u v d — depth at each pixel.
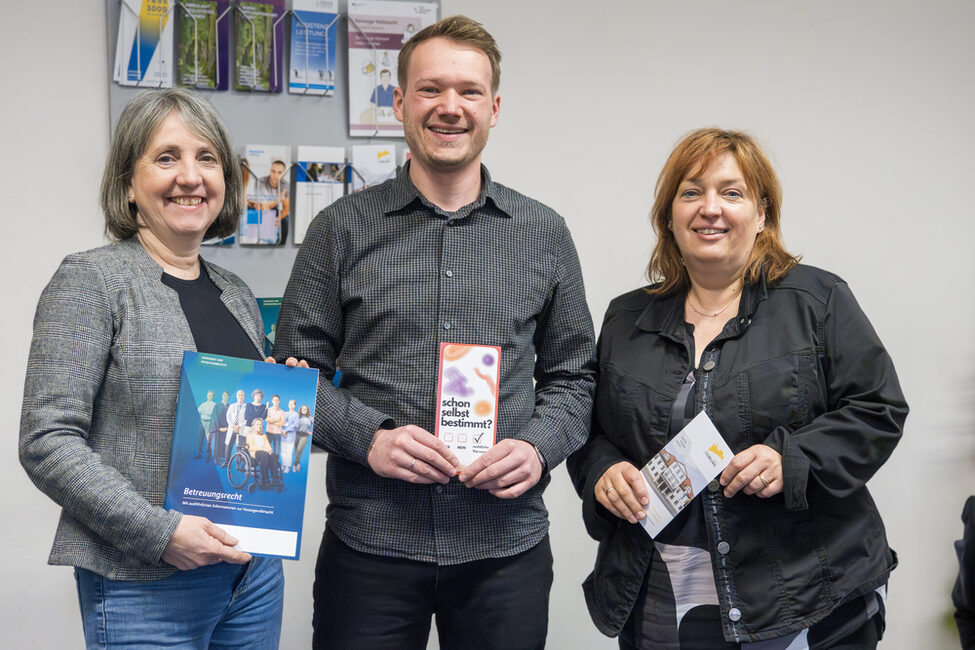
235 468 1.48
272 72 2.39
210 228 1.69
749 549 1.61
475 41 1.68
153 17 2.31
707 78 2.72
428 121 1.67
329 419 1.65
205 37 2.34
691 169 1.71
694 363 1.72
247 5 2.36
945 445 2.85
